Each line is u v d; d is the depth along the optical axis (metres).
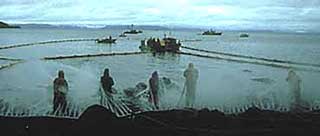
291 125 10.12
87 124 9.43
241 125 9.98
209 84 13.95
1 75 15.03
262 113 10.73
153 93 12.23
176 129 9.69
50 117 10.16
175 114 10.46
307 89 13.10
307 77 14.17
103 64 17.78
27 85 13.61
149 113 10.55
